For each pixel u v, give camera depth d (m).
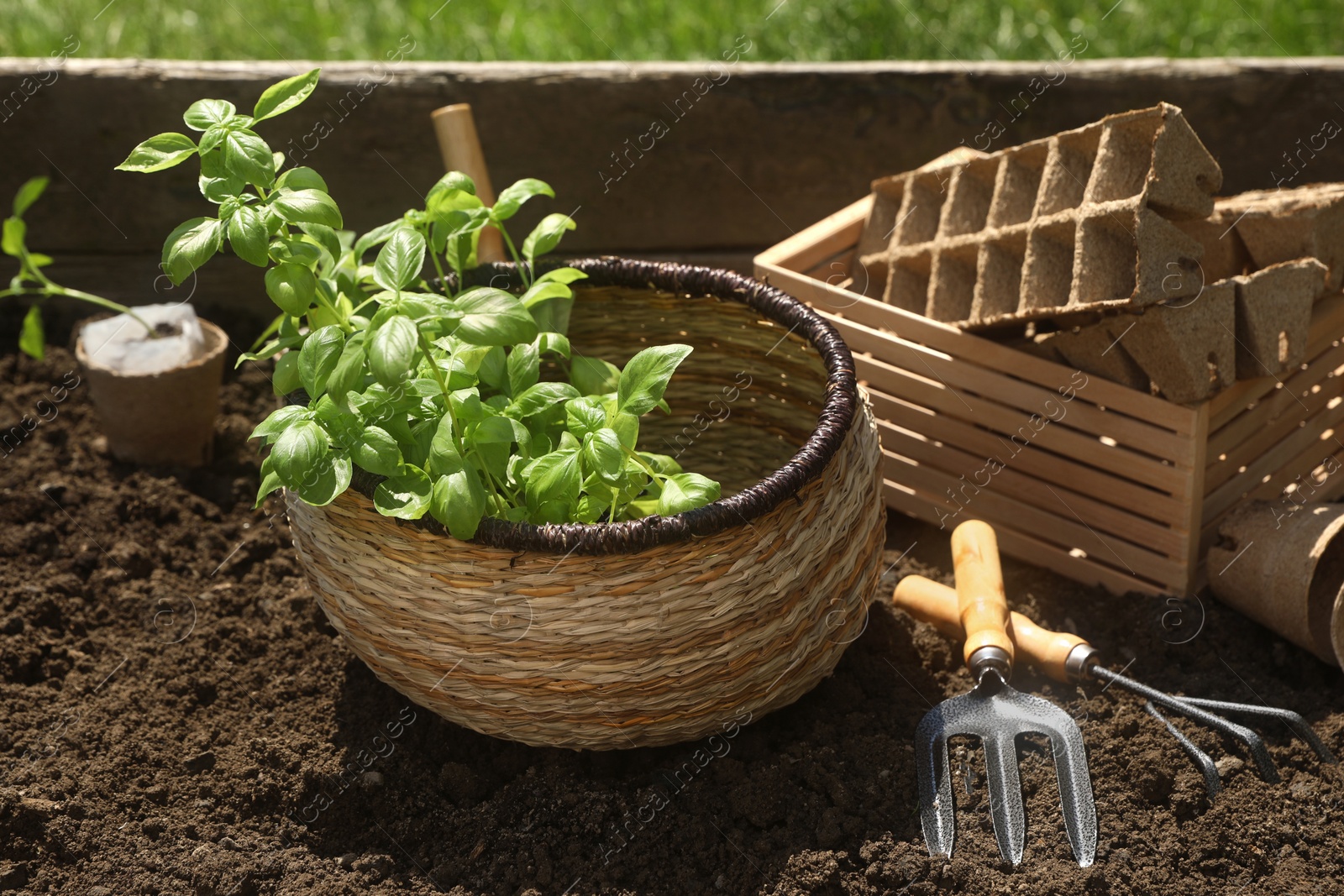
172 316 1.89
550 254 2.06
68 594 1.76
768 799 1.62
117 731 1.67
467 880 1.60
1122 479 1.75
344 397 1.53
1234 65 1.99
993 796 1.62
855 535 1.61
